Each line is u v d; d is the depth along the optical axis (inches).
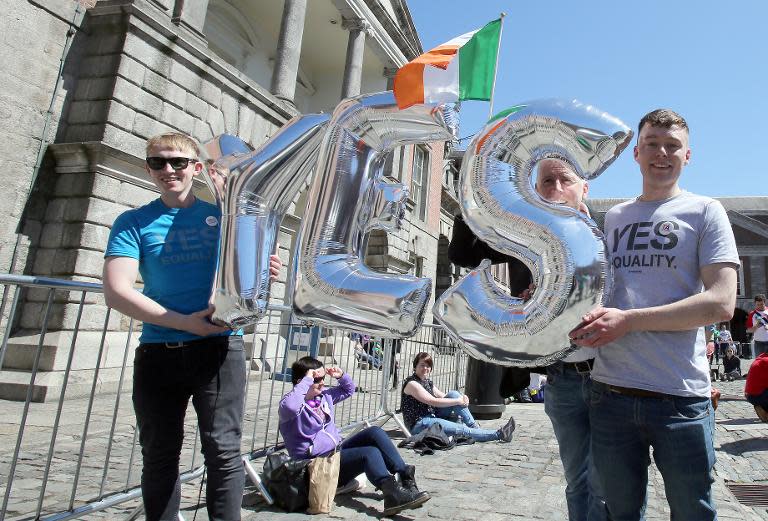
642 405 65.6
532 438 234.8
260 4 601.9
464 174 66.4
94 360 269.1
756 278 1489.9
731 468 186.1
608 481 69.5
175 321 76.1
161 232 83.9
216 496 78.6
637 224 72.0
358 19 590.9
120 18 315.3
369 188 70.2
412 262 728.3
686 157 72.7
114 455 167.8
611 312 61.0
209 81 372.8
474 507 135.3
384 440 139.2
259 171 74.7
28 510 115.6
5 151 282.2
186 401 84.9
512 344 60.7
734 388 502.0
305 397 142.4
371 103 68.6
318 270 65.8
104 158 298.5
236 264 72.6
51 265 289.1
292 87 470.0
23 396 245.0
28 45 293.1
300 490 129.2
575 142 60.2
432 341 320.5
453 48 68.5
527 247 63.6
